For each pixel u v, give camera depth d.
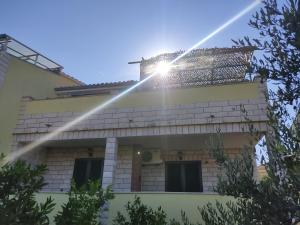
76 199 6.26
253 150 4.20
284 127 3.57
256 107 9.54
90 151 12.73
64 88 15.13
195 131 9.88
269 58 3.75
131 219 8.05
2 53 12.02
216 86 10.26
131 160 11.74
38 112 11.90
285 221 3.46
